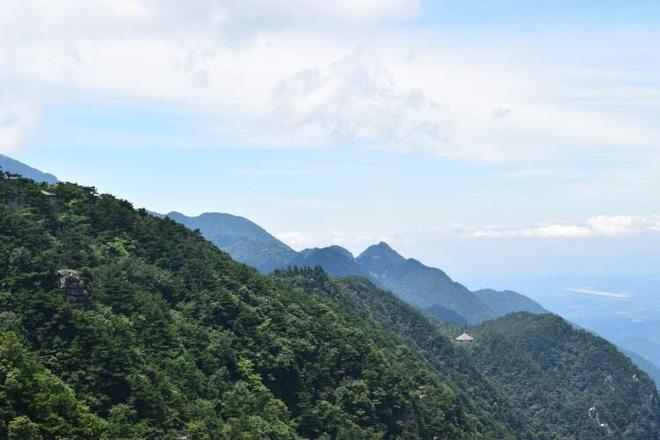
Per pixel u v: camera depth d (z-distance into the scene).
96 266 173.75
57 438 109.38
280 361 176.75
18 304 139.25
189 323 173.38
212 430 136.12
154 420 130.62
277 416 161.00
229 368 168.62
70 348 132.88
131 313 158.75
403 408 198.50
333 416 173.75
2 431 105.31
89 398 127.50
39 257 156.25
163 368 148.88
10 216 168.88
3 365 115.38
